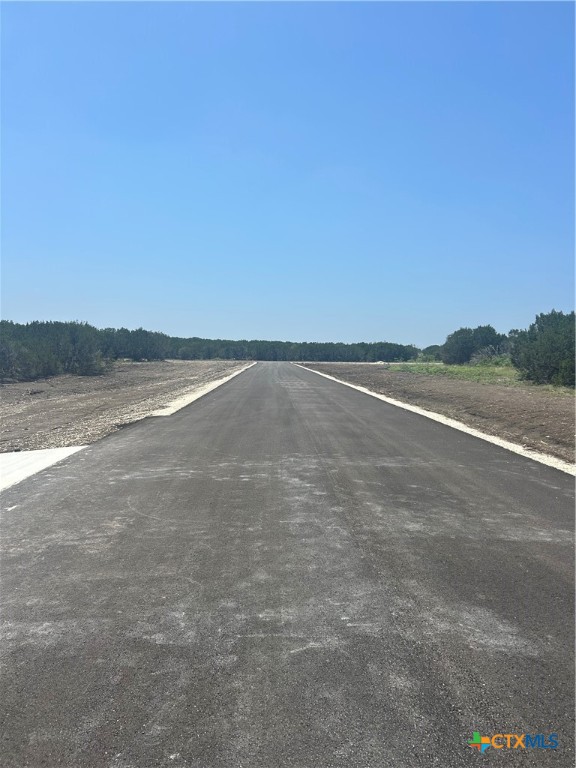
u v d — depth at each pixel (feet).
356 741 9.93
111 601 15.71
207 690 11.48
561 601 15.47
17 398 94.73
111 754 9.72
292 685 11.60
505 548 19.62
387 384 114.93
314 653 12.83
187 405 69.21
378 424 51.65
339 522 22.63
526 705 10.94
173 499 26.35
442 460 35.09
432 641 13.33
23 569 18.15
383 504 25.23
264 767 9.34
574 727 10.31
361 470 32.19
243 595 15.96
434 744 9.86
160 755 9.67
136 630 14.05
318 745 9.84
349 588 16.34
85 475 31.53
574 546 19.83
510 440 43.11
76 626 14.32
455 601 15.46
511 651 12.88
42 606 15.48
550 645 13.15
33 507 25.30
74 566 18.34
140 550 19.74
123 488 28.50
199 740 10.01
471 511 24.13
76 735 10.22
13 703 11.20
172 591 16.31
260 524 22.45
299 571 17.65
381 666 12.28
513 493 27.17
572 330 114.83
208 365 238.68
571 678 11.85
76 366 151.74
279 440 42.63
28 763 9.56
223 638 13.57
